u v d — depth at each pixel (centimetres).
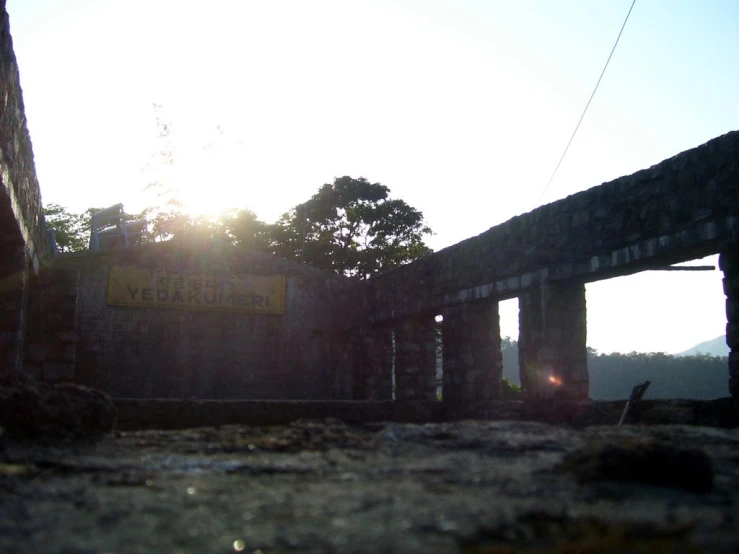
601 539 369
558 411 1358
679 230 1177
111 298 2412
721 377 6188
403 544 366
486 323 1803
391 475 565
